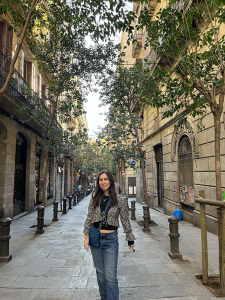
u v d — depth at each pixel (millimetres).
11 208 10609
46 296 3281
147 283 3650
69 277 3938
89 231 2721
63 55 9172
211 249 5504
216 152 3686
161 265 4434
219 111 3711
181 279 3789
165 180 13297
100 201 2742
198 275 3898
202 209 3674
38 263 4633
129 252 5328
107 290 2479
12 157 10758
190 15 3992
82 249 5652
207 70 4023
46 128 9883
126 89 9789
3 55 8336
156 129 15836
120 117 12859
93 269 4309
